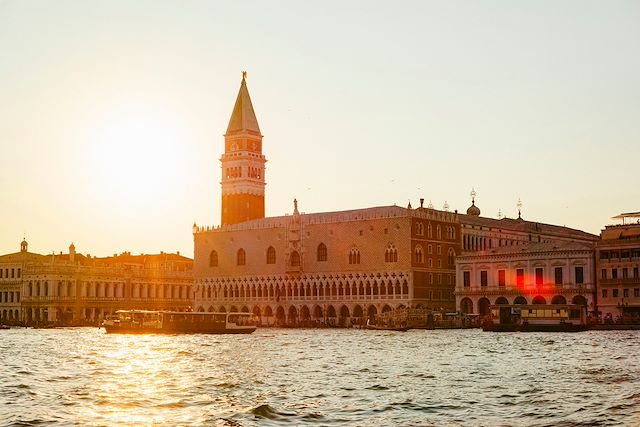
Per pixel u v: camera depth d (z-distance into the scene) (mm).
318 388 68375
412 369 83938
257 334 178500
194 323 182250
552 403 58812
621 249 188500
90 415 55000
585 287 192500
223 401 60844
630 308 186375
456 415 54875
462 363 90438
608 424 50844
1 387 69000
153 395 64125
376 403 59844
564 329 171000
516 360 93562
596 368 82438
